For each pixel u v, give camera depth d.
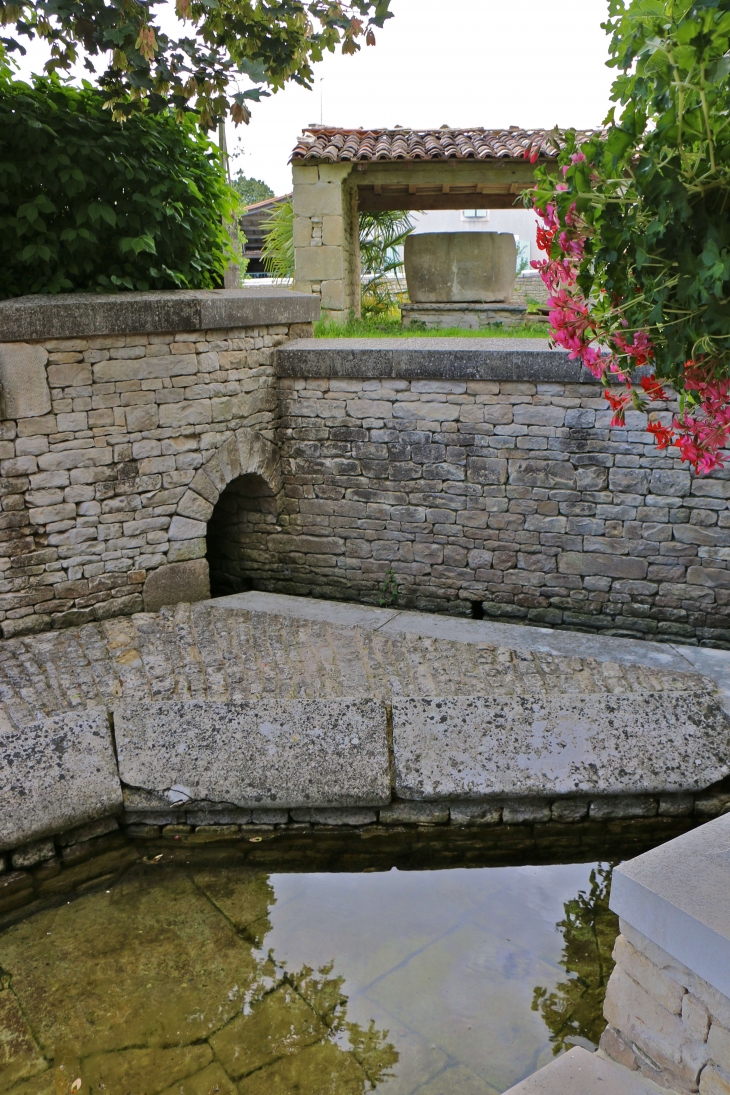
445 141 9.37
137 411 5.95
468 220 21.45
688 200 1.58
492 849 4.60
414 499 6.69
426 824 4.60
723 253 1.56
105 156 6.02
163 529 6.28
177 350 6.07
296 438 6.99
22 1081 3.18
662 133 1.54
